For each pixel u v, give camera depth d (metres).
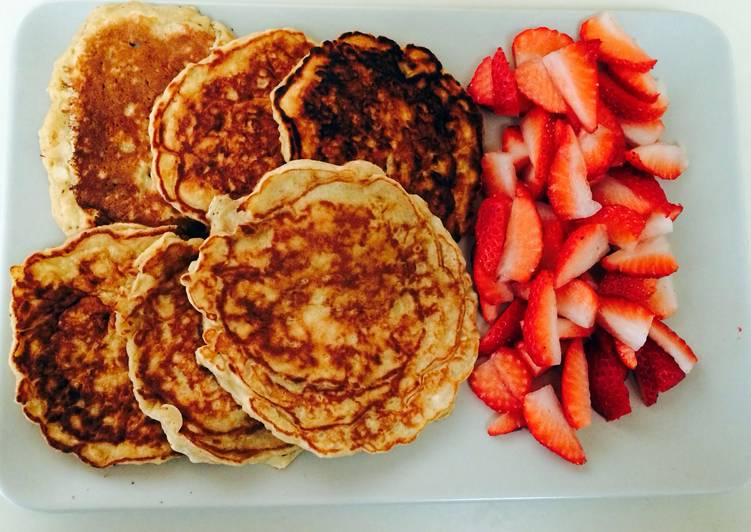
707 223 0.38
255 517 0.36
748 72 0.41
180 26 0.35
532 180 0.36
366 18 0.37
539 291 0.35
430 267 0.33
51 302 0.33
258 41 0.34
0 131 0.37
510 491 0.35
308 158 0.33
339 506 0.37
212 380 0.33
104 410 0.33
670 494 0.37
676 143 0.38
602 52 0.37
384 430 0.33
